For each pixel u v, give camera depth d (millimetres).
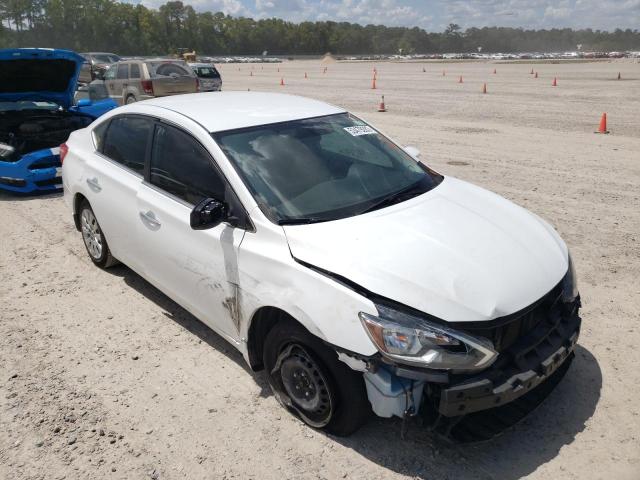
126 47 129250
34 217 7309
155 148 4301
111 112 5117
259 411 3525
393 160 4230
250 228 3443
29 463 3141
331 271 3014
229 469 3070
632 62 65688
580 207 7383
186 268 3941
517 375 2885
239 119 4023
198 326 4547
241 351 3691
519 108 18500
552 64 64750
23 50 7359
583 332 4320
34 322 4637
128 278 5438
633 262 5590
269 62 99250
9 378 3893
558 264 3348
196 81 17922
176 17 148875
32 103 8625
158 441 3287
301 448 3203
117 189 4637
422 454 3131
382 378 2818
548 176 9039
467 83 30938
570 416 3404
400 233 3285
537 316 3104
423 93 24719
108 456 3182
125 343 4312
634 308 4672
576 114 16750
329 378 3070
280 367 3396
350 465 3070
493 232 3434
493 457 3102
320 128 4188
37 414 3529
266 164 3703
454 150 11258
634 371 3822
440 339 2736
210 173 3750
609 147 11445
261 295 3281
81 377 3896
